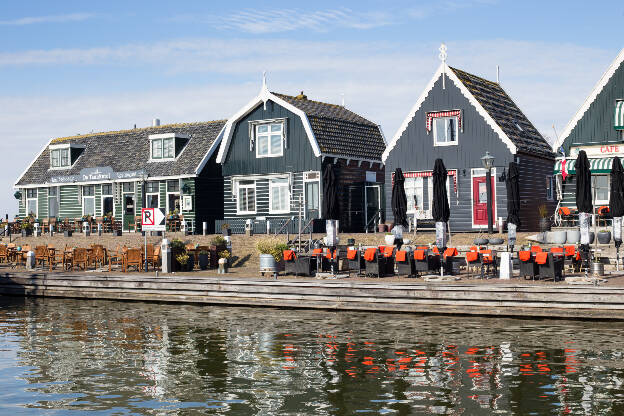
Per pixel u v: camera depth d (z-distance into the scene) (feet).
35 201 177.27
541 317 68.28
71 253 108.99
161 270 102.68
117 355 55.16
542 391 43.04
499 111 127.44
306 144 135.13
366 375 47.55
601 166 106.73
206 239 124.98
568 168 108.68
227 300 82.84
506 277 80.69
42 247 111.24
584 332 60.64
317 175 133.80
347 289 76.38
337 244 97.86
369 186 143.84
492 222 112.16
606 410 39.27
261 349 56.39
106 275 92.07
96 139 176.04
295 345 57.67
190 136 158.81
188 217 149.07
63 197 171.63
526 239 97.19
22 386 46.21
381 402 41.47
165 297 86.58
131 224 155.84
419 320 69.00
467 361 50.78
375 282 77.00
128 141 168.55
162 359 53.47
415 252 83.30
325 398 42.50
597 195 109.50
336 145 137.69
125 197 160.04
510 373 47.29
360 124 151.33
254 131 142.20
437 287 72.28
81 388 45.57
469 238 105.91
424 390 43.75
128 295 88.99
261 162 140.97
